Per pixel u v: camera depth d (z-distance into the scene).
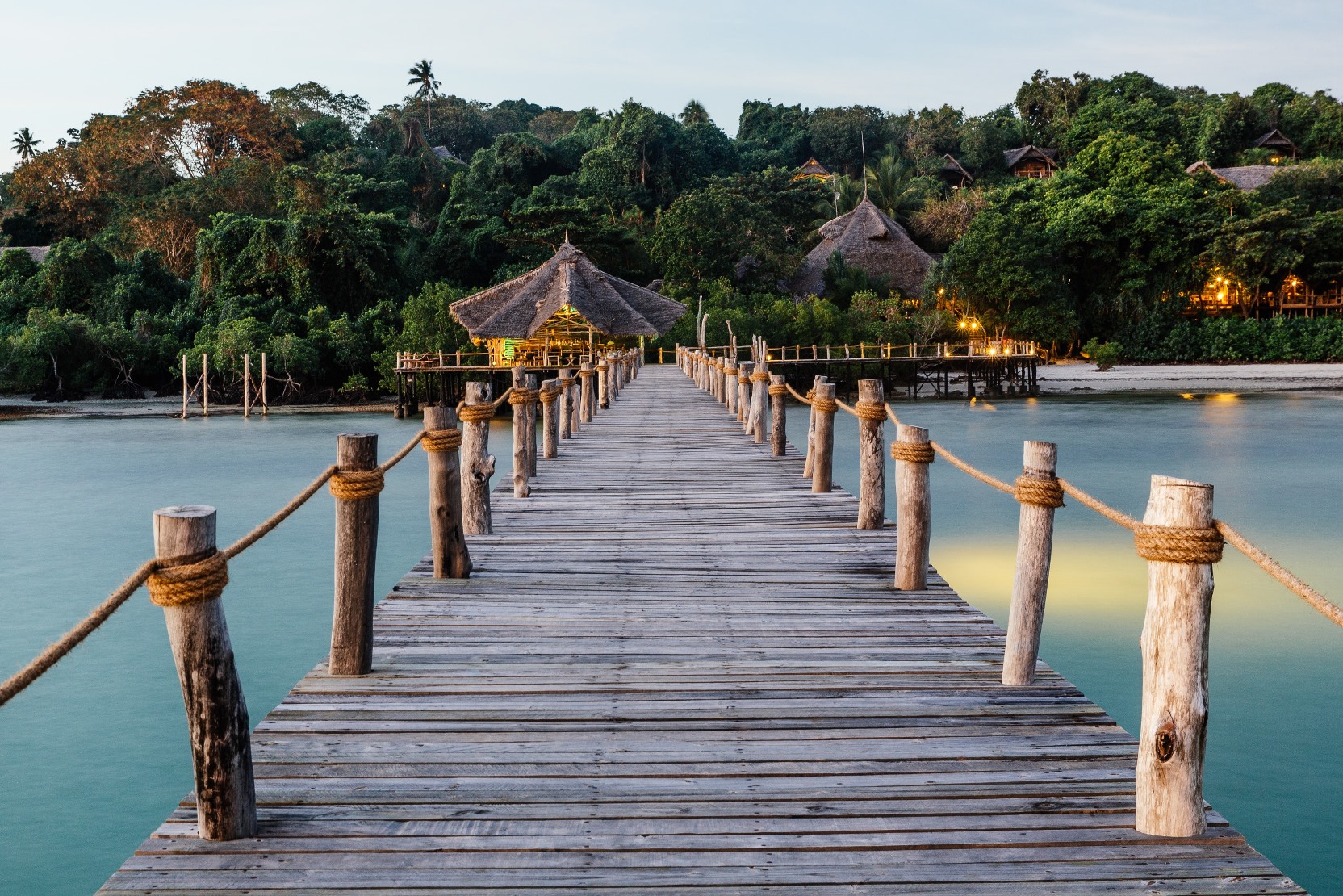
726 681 5.27
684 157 87.50
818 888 3.31
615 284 48.12
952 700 4.99
